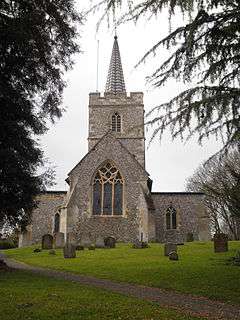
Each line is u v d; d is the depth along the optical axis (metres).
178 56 10.27
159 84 10.52
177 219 36.94
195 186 50.84
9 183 14.66
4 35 13.16
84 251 25.11
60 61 15.09
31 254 25.58
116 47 57.25
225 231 46.47
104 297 10.35
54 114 15.66
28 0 13.74
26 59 14.16
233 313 9.34
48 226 36.81
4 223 16.20
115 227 32.94
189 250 23.47
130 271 15.73
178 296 11.40
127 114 48.56
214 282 12.95
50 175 16.08
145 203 32.50
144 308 9.15
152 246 27.14
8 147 14.54
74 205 33.41
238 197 16.34
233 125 9.77
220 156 10.16
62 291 11.06
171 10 9.75
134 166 34.50
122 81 55.69
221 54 10.13
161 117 10.23
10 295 10.20
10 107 14.23
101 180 34.44
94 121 48.59
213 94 10.05
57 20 14.52
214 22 10.04
